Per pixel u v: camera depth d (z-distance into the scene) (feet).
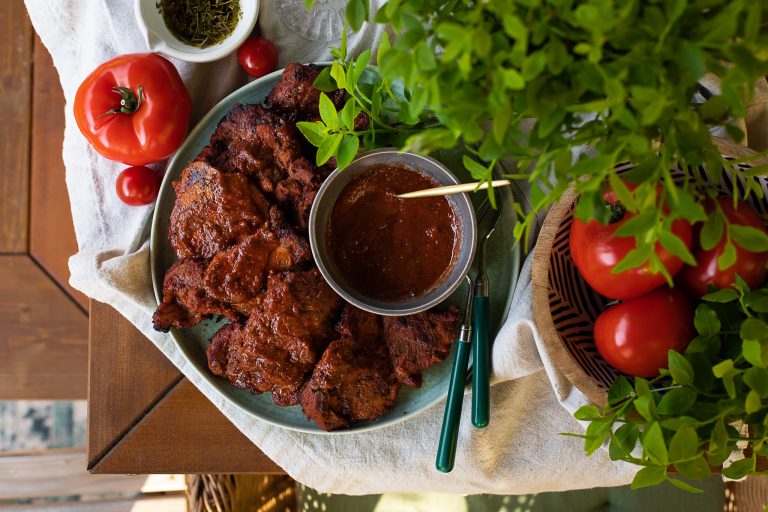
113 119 4.73
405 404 4.76
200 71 5.10
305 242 4.48
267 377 4.56
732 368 3.18
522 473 5.12
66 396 5.97
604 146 2.75
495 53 2.61
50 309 5.87
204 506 5.48
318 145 4.09
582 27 2.53
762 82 4.63
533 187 2.97
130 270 4.90
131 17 5.09
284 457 5.06
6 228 5.73
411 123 3.85
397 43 2.77
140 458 5.08
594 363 4.29
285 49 5.08
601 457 5.07
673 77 2.58
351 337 4.50
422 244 4.34
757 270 3.77
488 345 4.60
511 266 4.71
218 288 4.50
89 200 5.17
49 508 7.52
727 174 4.06
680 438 3.10
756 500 5.86
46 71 5.65
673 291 3.89
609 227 3.73
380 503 6.41
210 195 4.56
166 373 5.08
